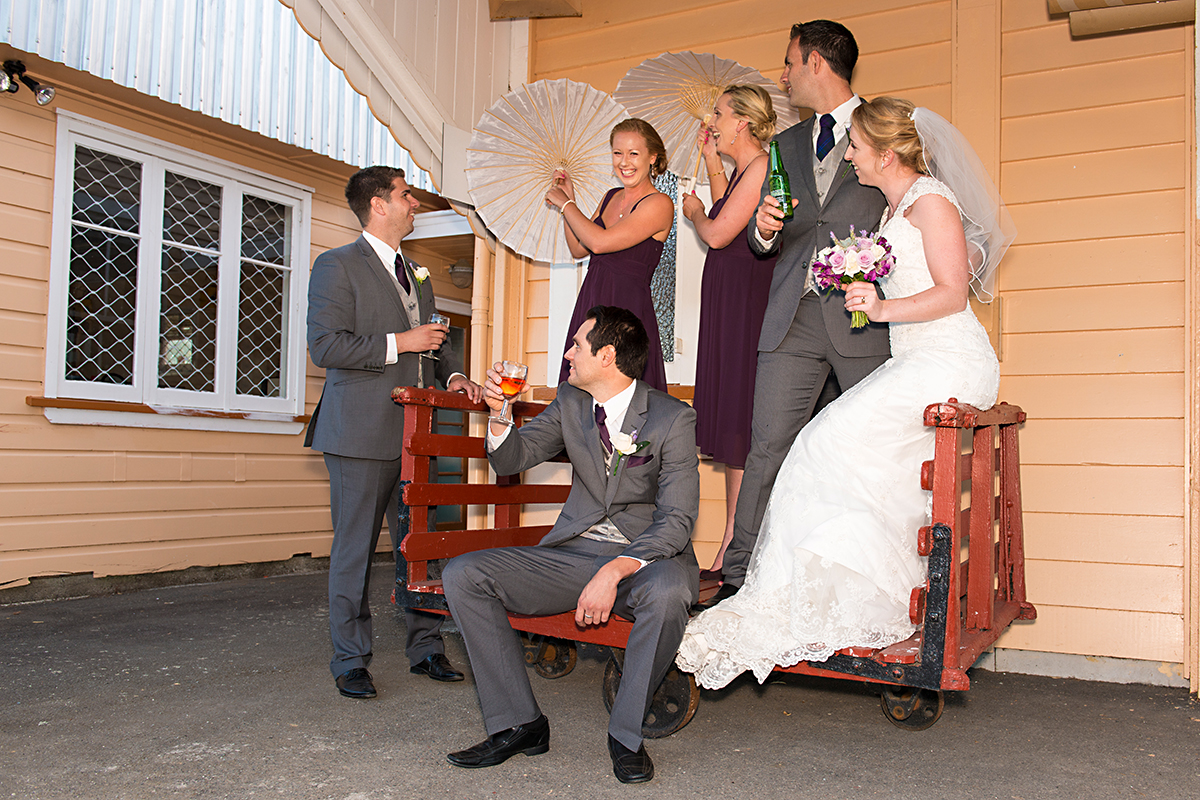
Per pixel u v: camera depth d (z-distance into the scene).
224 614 4.79
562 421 2.83
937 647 2.24
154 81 5.50
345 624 3.08
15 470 5.27
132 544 5.85
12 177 5.28
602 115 3.82
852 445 2.59
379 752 2.49
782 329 3.02
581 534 2.74
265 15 6.11
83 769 2.34
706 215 3.70
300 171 7.07
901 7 3.88
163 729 2.69
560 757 2.47
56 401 5.41
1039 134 3.63
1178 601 3.35
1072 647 3.48
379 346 3.08
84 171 5.67
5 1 4.86
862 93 3.94
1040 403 3.58
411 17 4.10
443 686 3.21
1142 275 3.45
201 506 6.27
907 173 2.74
